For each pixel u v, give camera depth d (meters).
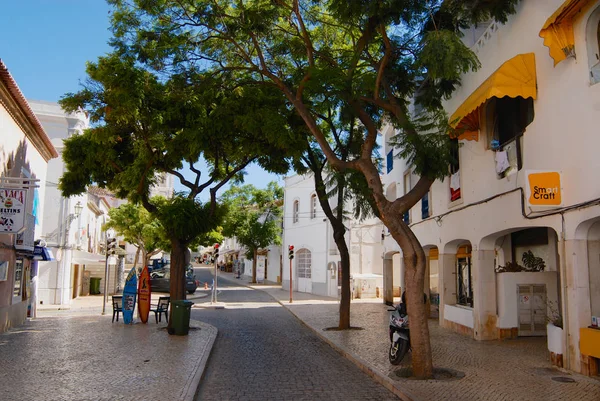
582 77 8.69
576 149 8.82
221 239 44.03
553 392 7.61
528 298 12.85
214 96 14.36
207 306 24.94
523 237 14.34
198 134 13.63
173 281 14.91
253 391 8.20
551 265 13.03
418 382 8.33
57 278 24.81
